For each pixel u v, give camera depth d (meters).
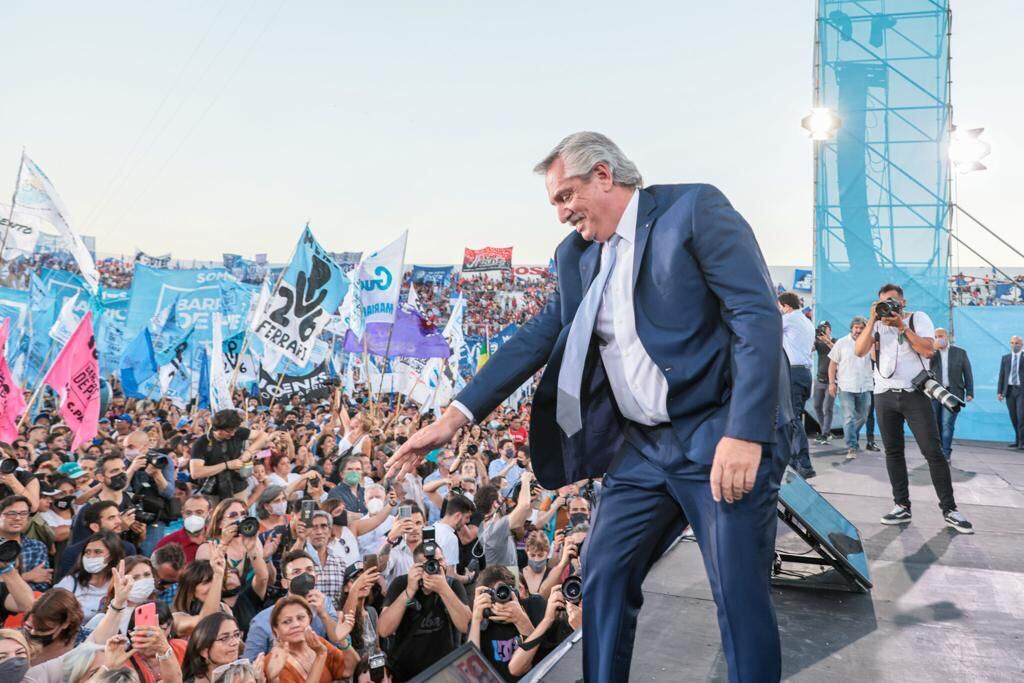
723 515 1.55
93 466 8.14
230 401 12.47
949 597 3.00
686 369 1.60
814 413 11.00
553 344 1.88
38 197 11.62
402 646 5.02
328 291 12.80
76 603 4.43
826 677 2.22
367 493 7.46
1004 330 13.17
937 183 11.55
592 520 1.79
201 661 4.26
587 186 1.67
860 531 4.30
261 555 5.57
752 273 1.52
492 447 12.98
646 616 2.76
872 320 4.61
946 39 11.62
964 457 8.66
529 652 4.20
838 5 11.94
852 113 11.80
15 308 14.16
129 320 16.44
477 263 48.28
